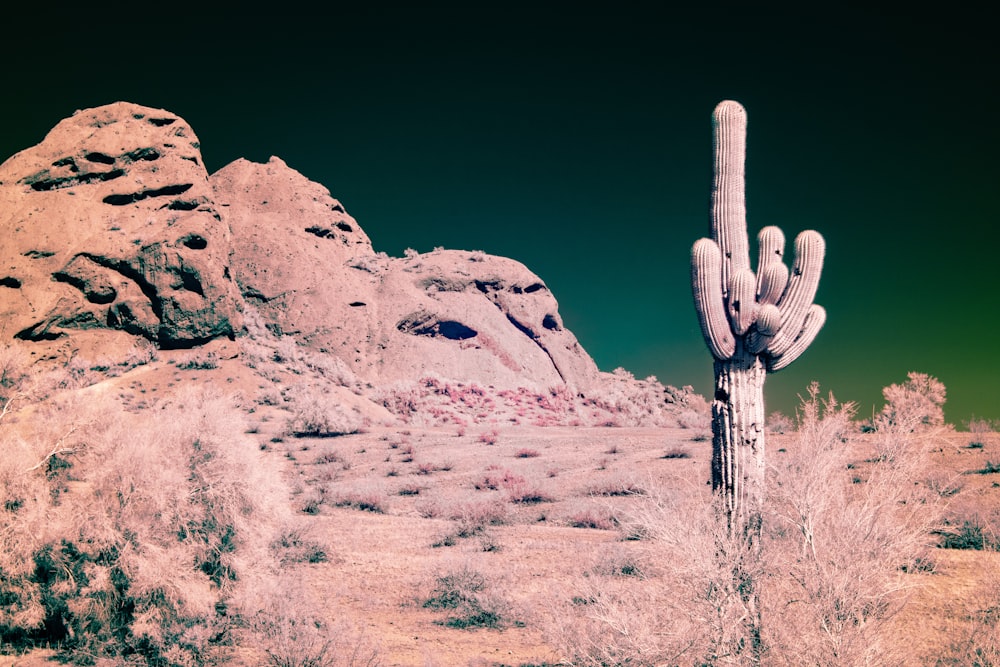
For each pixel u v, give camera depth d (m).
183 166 63.53
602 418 69.88
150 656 8.73
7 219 56.38
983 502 13.80
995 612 7.66
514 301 87.38
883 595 6.66
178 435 10.75
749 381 7.85
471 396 65.38
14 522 8.89
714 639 6.36
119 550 9.06
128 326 52.66
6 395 11.58
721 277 8.12
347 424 41.69
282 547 14.55
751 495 7.60
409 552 16.23
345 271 78.12
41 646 8.73
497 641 10.06
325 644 8.60
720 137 8.32
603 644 6.69
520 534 18.41
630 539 15.98
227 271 59.50
